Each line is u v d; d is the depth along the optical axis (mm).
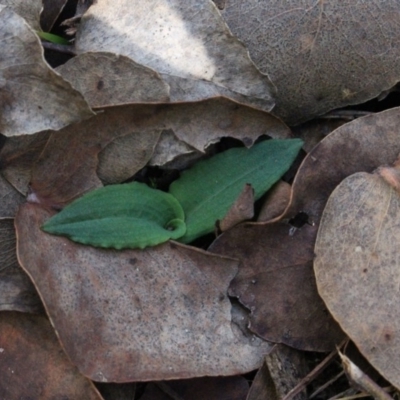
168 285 369
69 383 365
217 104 374
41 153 373
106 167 376
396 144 374
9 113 364
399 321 361
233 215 372
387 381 368
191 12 377
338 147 373
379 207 367
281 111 384
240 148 380
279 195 377
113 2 382
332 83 382
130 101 373
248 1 380
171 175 385
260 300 370
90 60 373
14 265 370
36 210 371
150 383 372
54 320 359
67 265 366
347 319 362
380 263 364
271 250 371
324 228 366
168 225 378
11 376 367
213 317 369
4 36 360
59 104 362
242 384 373
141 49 378
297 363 373
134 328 365
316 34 378
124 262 369
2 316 370
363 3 377
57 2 390
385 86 383
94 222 370
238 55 375
